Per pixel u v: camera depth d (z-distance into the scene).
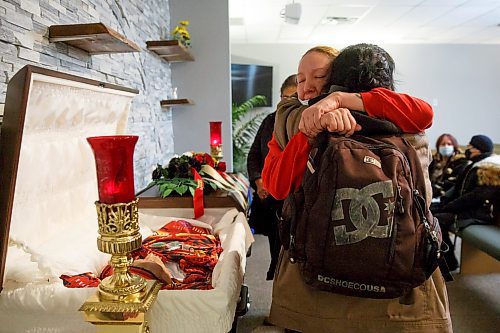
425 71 5.95
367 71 0.80
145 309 0.71
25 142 0.90
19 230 0.94
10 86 0.78
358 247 0.68
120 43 1.31
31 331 0.83
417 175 0.73
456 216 2.59
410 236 0.69
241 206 1.63
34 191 0.99
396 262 0.68
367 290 0.70
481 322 2.02
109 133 1.37
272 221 1.93
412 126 0.77
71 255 1.02
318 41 5.69
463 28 4.89
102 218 0.72
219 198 1.62
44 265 0.89
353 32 5.12
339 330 0.77
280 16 4.19
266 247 3.23
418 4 3.84
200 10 2.92
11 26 0.99
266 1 3.67
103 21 1.64
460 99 6.03
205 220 1.62
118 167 0.70
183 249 1.19
